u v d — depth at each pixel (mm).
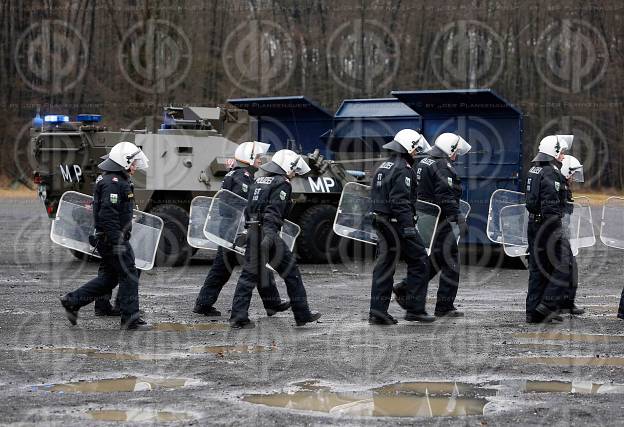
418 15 69000
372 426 10805
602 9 72250
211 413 11359
